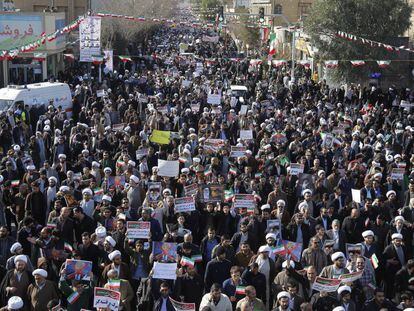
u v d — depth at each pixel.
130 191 14.82
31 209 14.66
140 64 55.25
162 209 13.54
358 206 13.85
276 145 20.14
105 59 39.81
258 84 37.78
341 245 12.32
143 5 57.44
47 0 59.59
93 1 61.00
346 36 34.50
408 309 9.20
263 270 11.04
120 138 20.66
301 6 73.88
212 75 44.22
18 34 40.78
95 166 16.70
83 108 25.88
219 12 57.34
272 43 51.88
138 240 11.62
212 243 12.27
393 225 12.99
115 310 9.34
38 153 19.97
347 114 27.73
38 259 10.87
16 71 41.22
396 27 39.19
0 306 10.64
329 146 19.41
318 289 9.77
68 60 49.53
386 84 39.94
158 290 10.30
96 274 11.46
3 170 16.86
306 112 26.94
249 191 15.26
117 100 28.88
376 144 20.27
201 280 10.77
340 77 39.72
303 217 12.85
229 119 24.27
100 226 12.02
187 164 17.94
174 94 31.17
